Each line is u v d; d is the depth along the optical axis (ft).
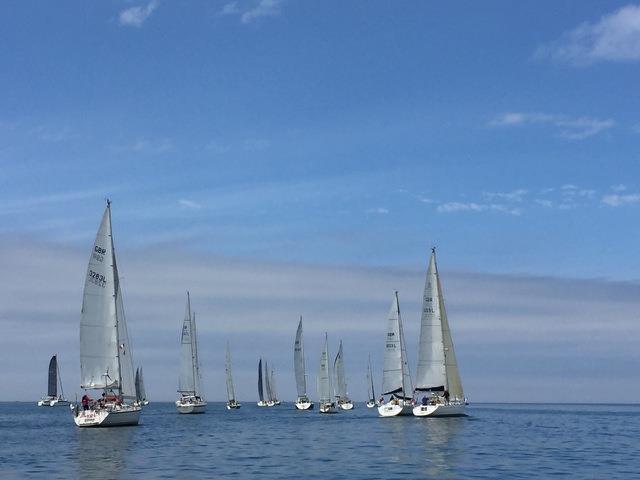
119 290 254.47
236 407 583.17
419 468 151.33
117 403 250.57
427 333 317.63
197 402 431.43
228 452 183.21
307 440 220.84
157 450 188.24
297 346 492.13
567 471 147.95
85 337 239.91
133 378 261.44
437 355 316.19
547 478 138.10
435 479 136.36
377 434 244.42
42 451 186.39
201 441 215.72
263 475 141.28
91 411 245.04
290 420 357.00
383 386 351.25
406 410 343.05
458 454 177.47
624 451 189.88
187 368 427.74
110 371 242.58
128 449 190.70
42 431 273.75
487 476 140.26
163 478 137.59
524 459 168.04
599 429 293.84
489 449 190.70
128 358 260.21
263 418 386.32
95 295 241.14
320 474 142.61
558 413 546.26
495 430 267.18
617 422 366.63
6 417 472.85
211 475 141.38
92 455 176.14
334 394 461.37
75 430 269.23
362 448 193.26
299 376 496.23
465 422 309.63
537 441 219.41
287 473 144.25
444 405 315.99
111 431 243.60
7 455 177.47
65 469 150.71
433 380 316.40
